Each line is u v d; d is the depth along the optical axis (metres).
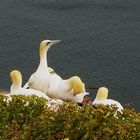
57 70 39.59
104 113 11.38
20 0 52.84
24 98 11.76
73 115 11.16
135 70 39.66
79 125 10.97
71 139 10.86
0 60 40.09
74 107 11.50
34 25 47.88
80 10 52.44
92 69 39.72
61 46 43.69
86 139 10.80
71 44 44.38
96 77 38.28
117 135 10.88
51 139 10.80
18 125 11.17
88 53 42.78
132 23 50.00
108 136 10.88
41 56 17.55
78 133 10.88
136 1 54.88
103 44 44.59
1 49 42.16
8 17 49.16
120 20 50.69
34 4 52.41
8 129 10.83
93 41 45.28
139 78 38.22
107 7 53.62
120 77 38.22
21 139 10.62
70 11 51.94
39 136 10.77
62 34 46.69
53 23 48.69
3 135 10.73
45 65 17.44
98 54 42.66
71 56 41.94
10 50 42.09
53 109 12.09
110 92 35.81
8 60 40.22
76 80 16.78
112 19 50.91
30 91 16.06
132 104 34.47
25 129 10.81
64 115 11.14
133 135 10.95
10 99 12.64
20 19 48.91
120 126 11.02
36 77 17.23
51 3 52.91
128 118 11.59
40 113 11.66
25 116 11.42
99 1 54.53
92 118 11.27
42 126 10.87
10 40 44.09
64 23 49.00
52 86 17.08
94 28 48.25
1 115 11.34
